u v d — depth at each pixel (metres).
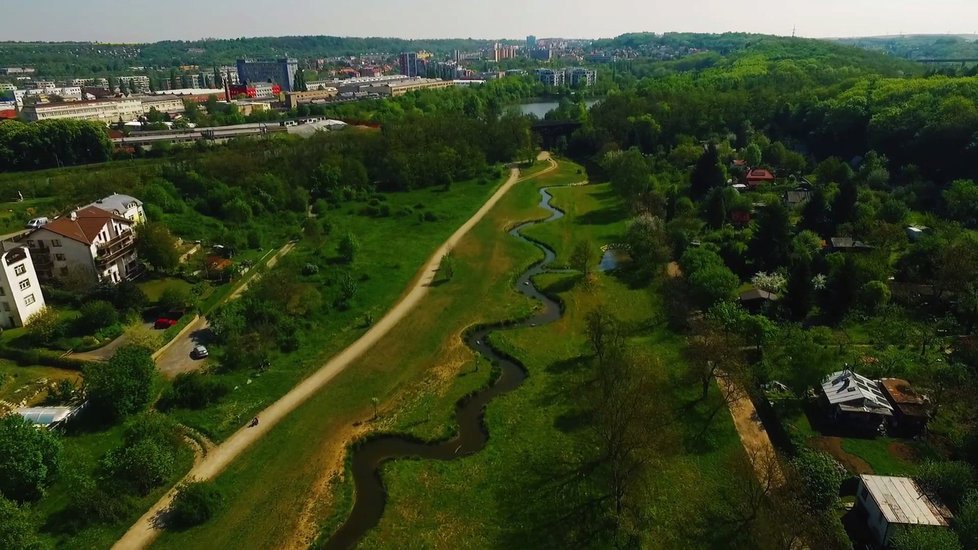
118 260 108.50
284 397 80.12
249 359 86.31
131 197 132.12
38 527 57.06
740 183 168.00
